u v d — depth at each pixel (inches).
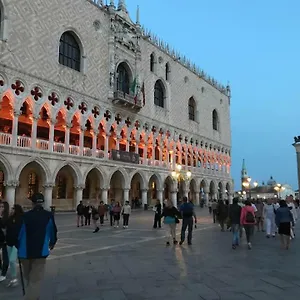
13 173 1268.5
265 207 794.8
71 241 679.1
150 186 2342.5
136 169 1930.4
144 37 2112.5
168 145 2278.5
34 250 253.0
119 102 1802.4
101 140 1927.9
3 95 1262.3
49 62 1456.7
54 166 1435.8
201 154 2701.8
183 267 418.9
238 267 418.0
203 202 2532.0
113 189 1974.7
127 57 1941.4
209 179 2778.1
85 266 430.6
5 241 353.4
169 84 2345.0
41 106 1405.0
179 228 954.7
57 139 1747.0
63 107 1509.6
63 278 367.2
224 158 3110.2
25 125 1608.0
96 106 1691.7
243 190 3161.9
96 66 1716.3
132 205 2074.3
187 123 2524.6
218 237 741.3
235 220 584.1
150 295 299.1
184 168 2429.9
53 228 267.9
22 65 1334.9
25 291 268.8
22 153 1304.1
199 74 2765.7
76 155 1541.6
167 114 2285.9
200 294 301.0
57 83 1485.0
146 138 2054.6
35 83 1382.9
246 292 307.1
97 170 1672.0
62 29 1537.9
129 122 1921.8
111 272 394.6
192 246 604.4
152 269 408.8
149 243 647.8
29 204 1514.5
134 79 1961.1
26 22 1368.1
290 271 395.2
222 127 3117.6
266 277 365.1
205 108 2822.3
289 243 614.5
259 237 741.3
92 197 1841.8
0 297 302.4
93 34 1717.5
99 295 301.4
